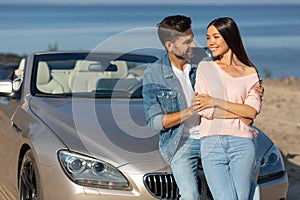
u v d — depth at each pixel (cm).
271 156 695
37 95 795
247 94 593
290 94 1903
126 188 611
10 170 746
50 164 632
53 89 837
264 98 1811
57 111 719
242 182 585
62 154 629
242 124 584
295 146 1175
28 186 683
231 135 580
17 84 850
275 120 1451
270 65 5984
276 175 692
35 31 10619
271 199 684
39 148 650
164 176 618
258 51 8000
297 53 7556
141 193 609
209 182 590
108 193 607
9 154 749
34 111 732
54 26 14375
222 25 592
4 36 8488
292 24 18925
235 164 584
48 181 630
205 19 18925
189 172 598
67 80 862
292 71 5356
